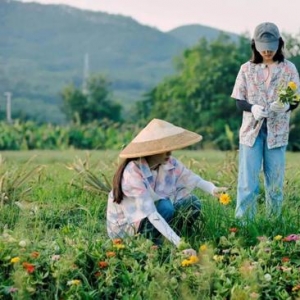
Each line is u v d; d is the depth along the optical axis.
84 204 9.48
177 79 61.28
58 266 6.80
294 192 9.59
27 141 36.59
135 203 7.61
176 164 7.91
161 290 6.57
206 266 6.76
